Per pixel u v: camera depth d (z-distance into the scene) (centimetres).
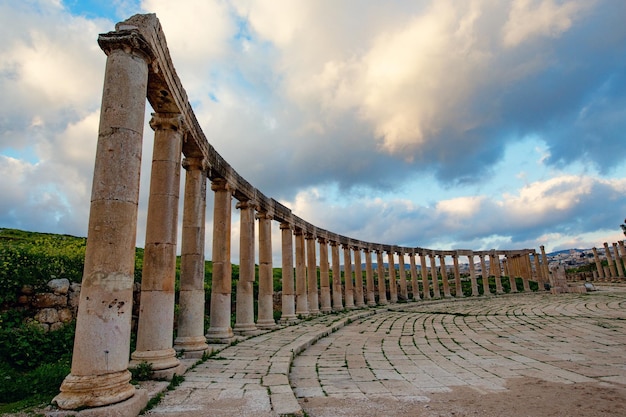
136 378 897
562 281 4731
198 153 1406
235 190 1836
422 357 1320
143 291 1034
